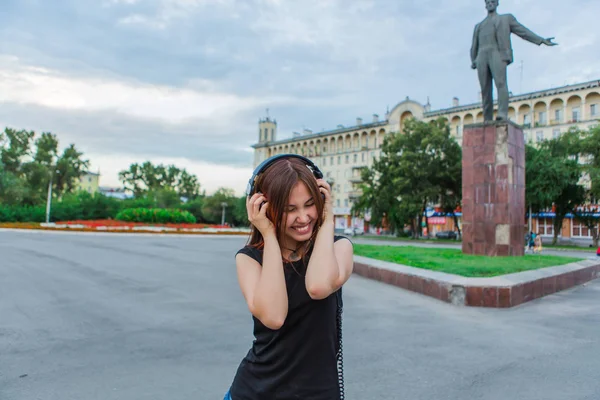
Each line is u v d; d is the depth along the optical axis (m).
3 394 3.21
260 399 1.32
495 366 3.95
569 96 51.00
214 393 3.27
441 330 5.25
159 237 28.06
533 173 34.09
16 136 63.25
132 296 7.27
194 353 4.24
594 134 32.66
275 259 1.28
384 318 5.88
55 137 67.12
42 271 10.00
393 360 4.09
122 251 15.77
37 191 61.31
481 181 12.35
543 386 3.48
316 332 1.30
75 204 54.75
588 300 7.51
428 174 41.09
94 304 6.56
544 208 36.19
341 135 73.50
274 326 1.25
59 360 4.00
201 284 8.65
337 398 1.31
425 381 3.56
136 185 106.44
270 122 89.44
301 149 80.81
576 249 30.84
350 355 4.23
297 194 1.32
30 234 26.31
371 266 9.93
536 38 12.49
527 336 5.01
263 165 1.41
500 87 12.39
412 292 8.05
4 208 44.91
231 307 6.46
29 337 4.76
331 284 1.27
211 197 76.88
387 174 44.72
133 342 4.61
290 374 1.29
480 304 6.81
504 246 11.95
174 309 6.30
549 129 52.25
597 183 31.70
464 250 12.69
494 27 12.61
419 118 63.34
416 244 32.88
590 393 3.35
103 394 3.23
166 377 3.59
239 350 4.34
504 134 12.11
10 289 7.70
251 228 1.50
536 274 8.23
